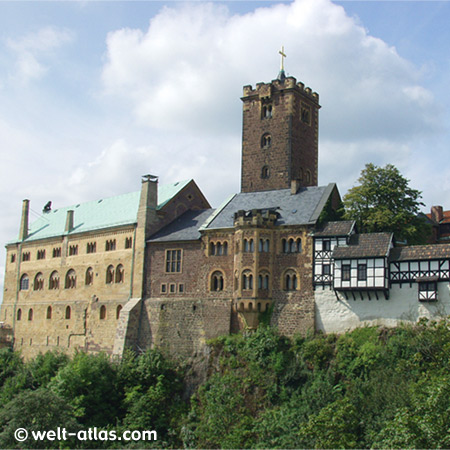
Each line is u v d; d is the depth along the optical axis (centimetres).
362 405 6303
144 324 8525
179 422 7438
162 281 8538
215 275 8125
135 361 8181
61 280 10019
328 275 7438
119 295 8962
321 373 6956
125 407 7725
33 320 10388
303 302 7525
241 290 7744
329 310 7375
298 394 6919
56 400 7006
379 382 6469
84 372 7812
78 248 9831
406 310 6969
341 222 7544
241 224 7844
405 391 6038
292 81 9512
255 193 8681
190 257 8362
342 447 5566
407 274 7019
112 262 9188
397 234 7781
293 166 9425
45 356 9088
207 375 7694
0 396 8644
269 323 7669
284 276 7712
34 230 11156
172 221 9119
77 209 10744
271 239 7819
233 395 7206
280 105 9569
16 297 10881
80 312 9500
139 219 8925
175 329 8244
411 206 7931
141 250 8794
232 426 6931
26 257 10888
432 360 6288
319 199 7950
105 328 9062
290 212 7950
